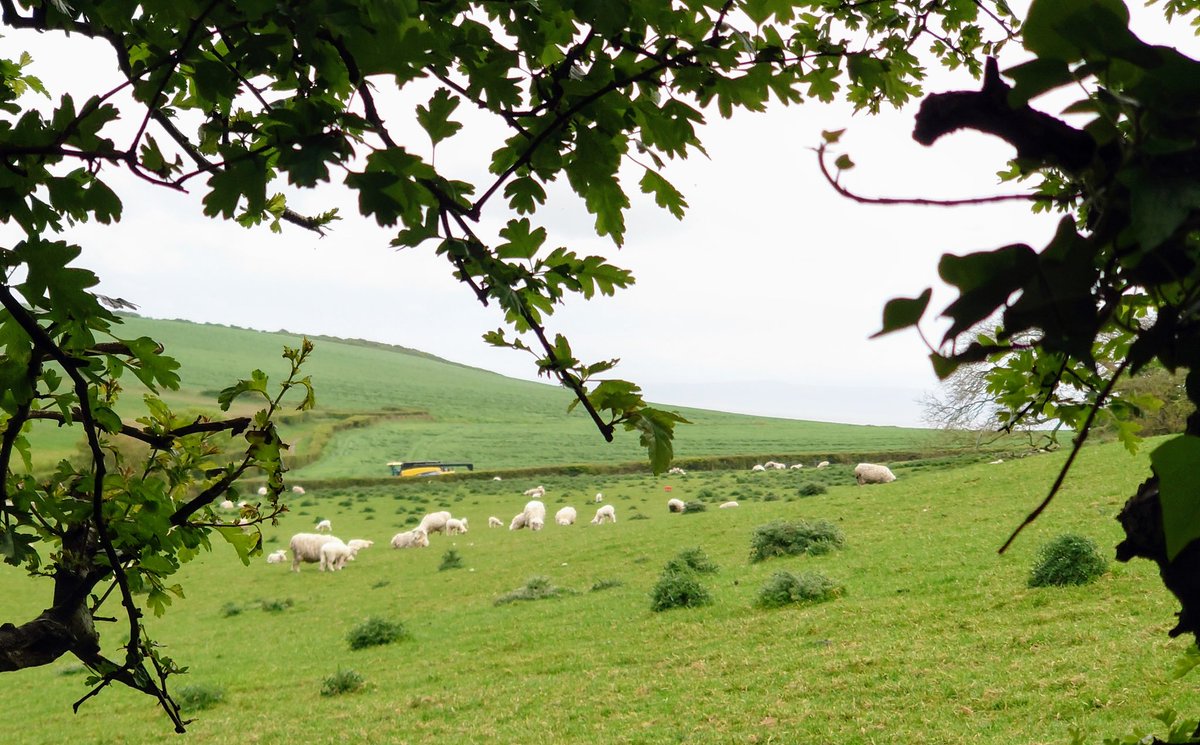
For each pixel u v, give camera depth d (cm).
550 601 2730
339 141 142
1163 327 72
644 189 200
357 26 149
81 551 280
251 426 287
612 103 192
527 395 16962
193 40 154
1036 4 69
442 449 11012
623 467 9225
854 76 212
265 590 3744
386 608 3095
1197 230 68
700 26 194
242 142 151
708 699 1505
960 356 67
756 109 201
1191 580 97
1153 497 103
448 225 162
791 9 198
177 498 296
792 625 1909
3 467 221
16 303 184
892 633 1709
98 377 218
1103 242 70
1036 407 201
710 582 2594
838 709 1334
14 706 2227
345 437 11512
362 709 1798
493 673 1962
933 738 1141
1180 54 65
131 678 273
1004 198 72
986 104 75
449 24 178
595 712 1546
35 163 162
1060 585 1788
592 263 192
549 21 190
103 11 164
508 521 5884
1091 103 71
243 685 2178
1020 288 67
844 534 3014
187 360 13875
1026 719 1137
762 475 7606
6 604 3391
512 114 187
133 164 147
